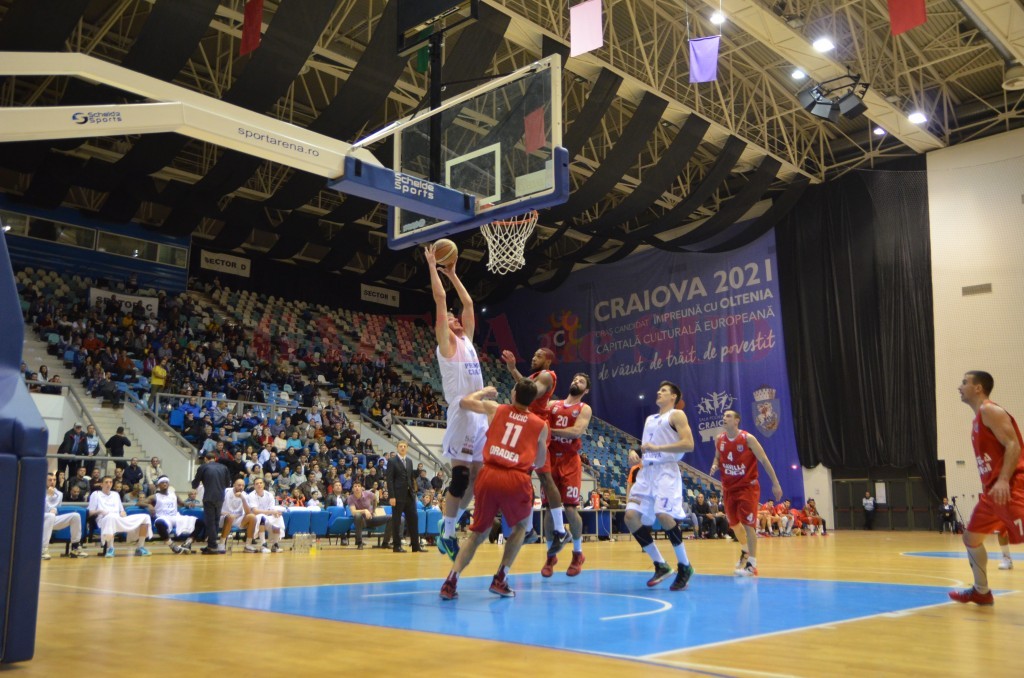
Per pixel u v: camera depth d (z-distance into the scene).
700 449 25.47
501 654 3.27
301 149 4.61
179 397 17.58
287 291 27.19
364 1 18.06
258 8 12.95
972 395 5.11
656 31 18.80
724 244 23.64
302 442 18.14
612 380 27.91
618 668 2.98
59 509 11.21
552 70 5.90
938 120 22.19
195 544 13.38
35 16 11.19
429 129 6.75
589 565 9.16
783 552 12.46
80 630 3.87
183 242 23.98
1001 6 15.34
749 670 2.95
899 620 4.43
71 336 18.77
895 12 10.26
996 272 21.12
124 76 3.84
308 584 6.44
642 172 24.91
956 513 20.84
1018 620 4.46
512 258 7.97
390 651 3.34
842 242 23.72
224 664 3.03
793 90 21.66
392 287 29.52
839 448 22.94
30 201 17.41
